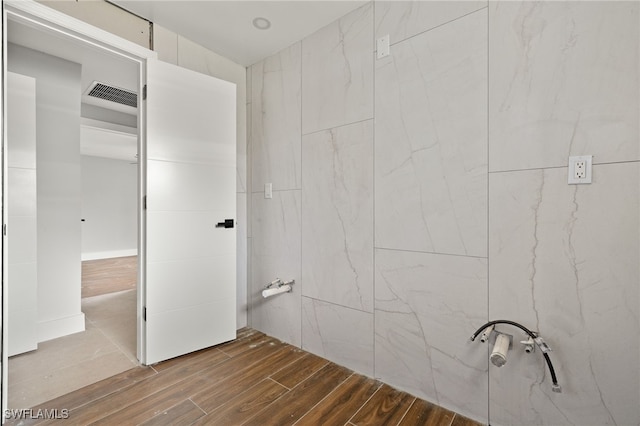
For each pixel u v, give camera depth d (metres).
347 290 1.93
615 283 1.15
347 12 1.90
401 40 1.68
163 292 1.98
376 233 1.79
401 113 1.68
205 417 1.47
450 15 1.51
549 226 1.27
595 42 1.17
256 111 2.52
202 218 2.15
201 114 2.14
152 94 1.92
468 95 1.46
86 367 1.92
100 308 3.10
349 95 1.91
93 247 6.46
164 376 1.82
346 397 1.64
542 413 1.30
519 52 1.33
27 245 2.13
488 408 1.43
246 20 1.98
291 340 2.28
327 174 2.03
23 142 2.13
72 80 2.54
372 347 1.82
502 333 1.38
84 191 6.35
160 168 1.96
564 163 1.23
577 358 1.22
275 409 1.53
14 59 2.28
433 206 1.58
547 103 1.26
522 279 1.33
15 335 2.08
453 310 1.52
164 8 1.88
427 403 1.59
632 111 1.11
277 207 2.36
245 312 2.62
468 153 1.46
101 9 1.78
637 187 1.10
